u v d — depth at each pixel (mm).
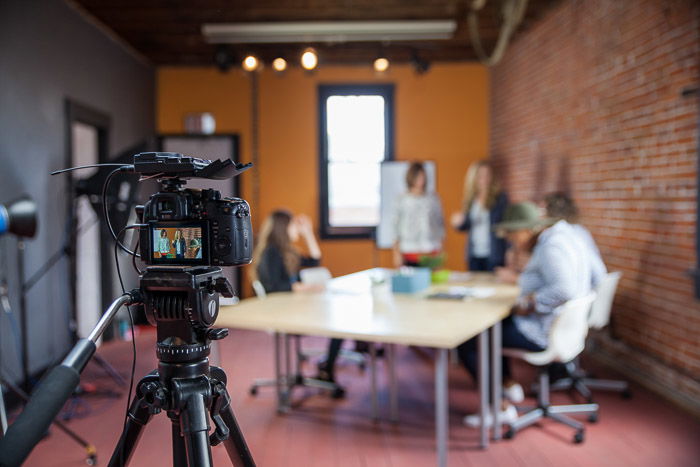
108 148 5965
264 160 7633
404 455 3107
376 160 7672
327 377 4199
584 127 5133
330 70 7605
